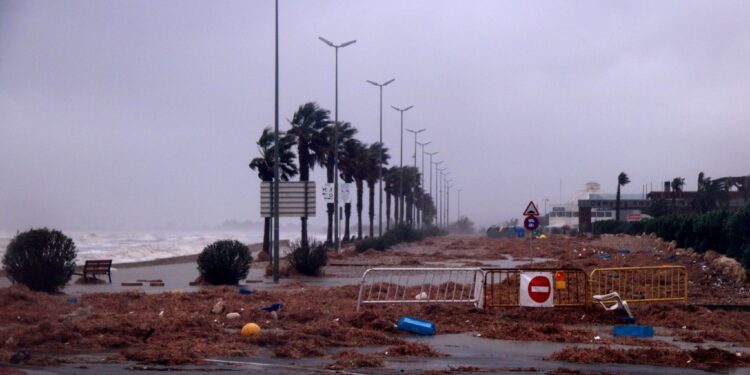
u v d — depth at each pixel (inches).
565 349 548.1
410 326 647.8
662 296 934.4
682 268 853.2
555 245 2731.3
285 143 2004.2
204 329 613.3
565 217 5625.0
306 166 2258.9
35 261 1001.5
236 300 839.7
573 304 772.6
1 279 1279.5
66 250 1039.0
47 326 579.2
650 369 494.3
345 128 2785.4
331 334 597.3
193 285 1229.7
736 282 1171.9
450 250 2647.6
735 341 632.4
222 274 1243.8
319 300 858.1
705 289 1095.0
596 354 527.8
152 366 474.3
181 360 489.7
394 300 806.5
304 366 487.8
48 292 1018.1
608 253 1988.2
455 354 546.6
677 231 1847.9
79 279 1254.3
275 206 1291.8
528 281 771.4
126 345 544.7
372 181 3469.5
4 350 511.5
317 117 2285.9
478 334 642.2
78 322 621.0
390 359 520.7
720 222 1488.7
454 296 824.3
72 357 499.5
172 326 610.2
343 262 1913.1
